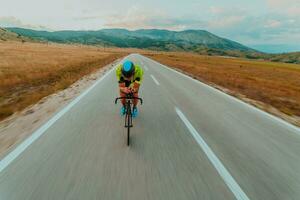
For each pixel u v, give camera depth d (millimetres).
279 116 7738
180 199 3006
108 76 15875
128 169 3723
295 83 24891
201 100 9281
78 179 3395
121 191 3129
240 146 4840
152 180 3418
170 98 9383
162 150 4492
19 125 5898
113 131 5445
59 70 21438
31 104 8570
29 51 58125
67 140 4848
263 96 12297
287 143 5109
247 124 6395
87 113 6859
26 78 16031
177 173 3643
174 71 21594
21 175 3465
